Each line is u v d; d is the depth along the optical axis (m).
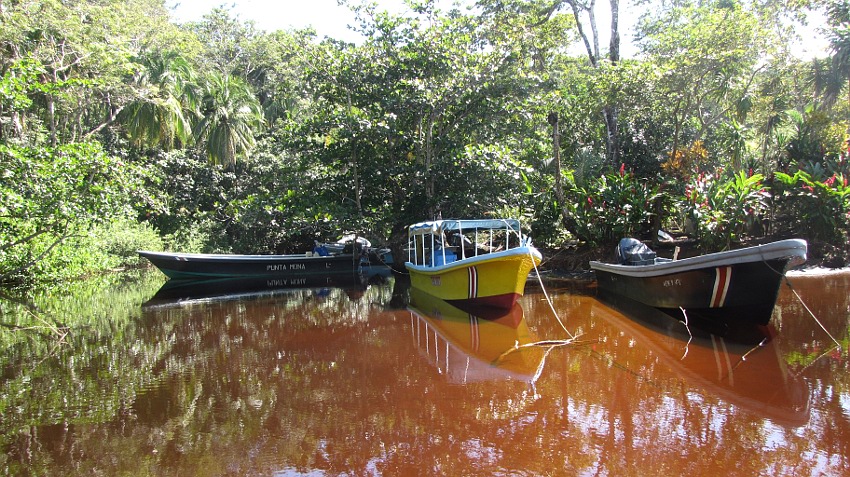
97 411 5.41
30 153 11.93
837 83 20.12
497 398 5.49
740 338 7.48
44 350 7.97
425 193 16.59
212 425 5.01
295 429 4.88
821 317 8.30
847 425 4.50
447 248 12.34
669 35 17.94
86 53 18.80
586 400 5.32
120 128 25.61
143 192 13.61
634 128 21.30
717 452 4.12
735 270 7.53
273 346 8.07
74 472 4.12
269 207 18.30
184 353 7.73
